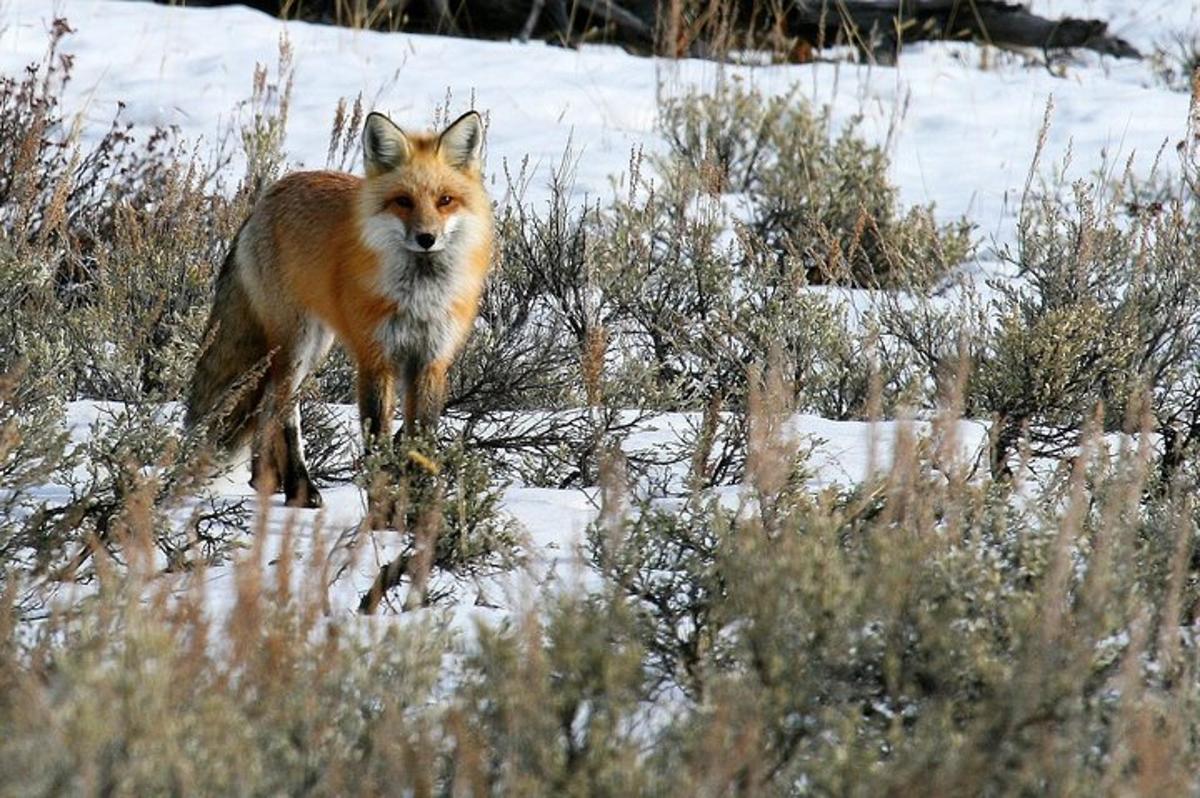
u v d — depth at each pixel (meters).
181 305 13.95
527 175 21.48
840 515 7.98
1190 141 23.70
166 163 20.06
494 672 6.16
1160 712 6.25
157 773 5.21
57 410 9.92
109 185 17.23
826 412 13.80
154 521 8.82
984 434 11.34
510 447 12.08
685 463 11.89
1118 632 6.95
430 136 11.54
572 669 6.11
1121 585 6.95
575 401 13.31
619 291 14.97
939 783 5.43
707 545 8.41
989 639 6.73
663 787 5.48
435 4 29.38
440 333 11.62
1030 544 7.38
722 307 14.59
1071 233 15.60
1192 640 7.08
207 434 10.53
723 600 7.38
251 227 11.92
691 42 28.55
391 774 5.49
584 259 14.65
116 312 13.71
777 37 27.84
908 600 6.65
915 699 6.46
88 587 8.62
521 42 29.06
